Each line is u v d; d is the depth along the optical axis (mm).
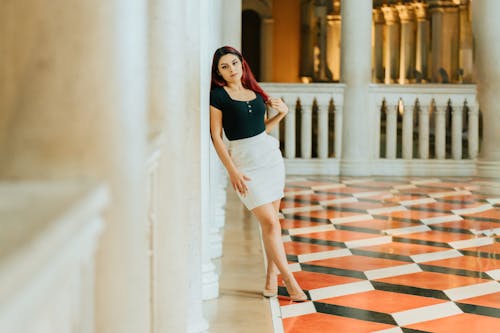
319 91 12766
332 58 24688
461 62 19547
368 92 12711
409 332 4559
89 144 1572
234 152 4980
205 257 5199
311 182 11867
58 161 1558
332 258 6672
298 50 25609
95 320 1679
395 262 6523
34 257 901
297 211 9141
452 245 7238
